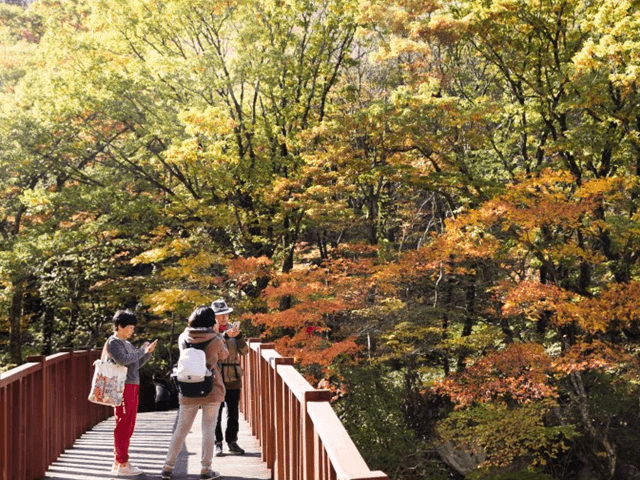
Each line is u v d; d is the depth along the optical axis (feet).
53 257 64.75
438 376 63.41
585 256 47.80
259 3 68.59
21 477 19.58
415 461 51.01
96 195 65.26
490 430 46.83
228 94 68.33
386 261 56.95
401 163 59.72
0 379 17.21
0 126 65.87
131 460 23.99
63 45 69.82
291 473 14.90
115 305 73.05
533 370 44.19
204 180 63.62
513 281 51.96
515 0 50.31
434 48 60.23
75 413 29.60
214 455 23.47
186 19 66.03
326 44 69.82
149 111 67.21
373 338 55.98
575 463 55.72
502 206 45.39
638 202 51.13
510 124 65.46
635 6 45.96
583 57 45.62
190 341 19.35
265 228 66.49
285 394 16.84
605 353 45.39
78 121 69.41
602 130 51.55
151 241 67.10
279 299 57.31
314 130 56.49
